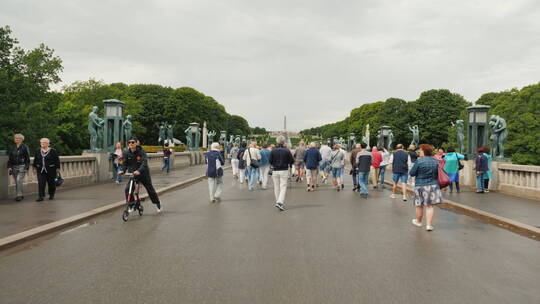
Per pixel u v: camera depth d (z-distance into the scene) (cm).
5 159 1171
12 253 605
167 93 7894
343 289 452
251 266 539
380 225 859
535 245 687
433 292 447
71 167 1573
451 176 1440
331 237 728
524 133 4566
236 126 13462
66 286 459
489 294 444
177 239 703
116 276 495
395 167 1349
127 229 792
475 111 1745
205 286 459
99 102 6538
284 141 1095
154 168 2611
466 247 665
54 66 4303
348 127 9838
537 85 4700
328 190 1656
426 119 6538
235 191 1590
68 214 905
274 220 907
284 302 412
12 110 3775
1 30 3984
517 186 1388
